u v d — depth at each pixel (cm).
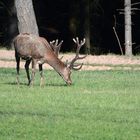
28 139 2320
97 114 2736
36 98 3078
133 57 5222
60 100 3038
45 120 2605
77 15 7181
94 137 2353
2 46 6738
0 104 2925
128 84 3678
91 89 3428
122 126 2525
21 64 4738
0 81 3797
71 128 2480
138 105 2958
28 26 5219
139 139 2338
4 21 7069
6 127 2488
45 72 4319
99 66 4716
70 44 7238
